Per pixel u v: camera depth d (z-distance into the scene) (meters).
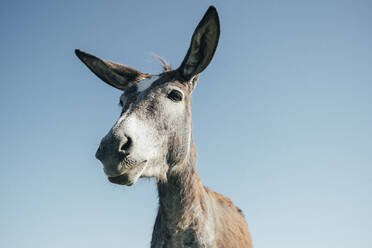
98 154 2.02
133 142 2.04
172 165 2.20
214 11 2.14
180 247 2.24
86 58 2.41
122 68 2.41
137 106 2.14
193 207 2.24
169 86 2.21
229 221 2.39
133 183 2.06
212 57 2.22
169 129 2.17
